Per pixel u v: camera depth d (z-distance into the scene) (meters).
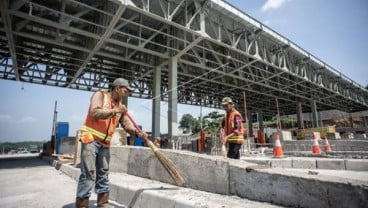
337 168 7.73
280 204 2.62
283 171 2.77
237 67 22.31
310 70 28.42
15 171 8.58
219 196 3.05
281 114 55.06
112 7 14.15
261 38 21.06
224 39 20.39
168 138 17.02
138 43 17.77
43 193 4.53
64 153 14.63
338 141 12.29
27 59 21.09
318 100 38.44
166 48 18.30
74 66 22.19
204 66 20.08
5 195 4.37
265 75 27.23
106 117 2.76
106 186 3.10
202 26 15.62
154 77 19.77
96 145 2.97
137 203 3.40
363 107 50.09
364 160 7.43
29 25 16.09
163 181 4.11
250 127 45.19
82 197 2.78
